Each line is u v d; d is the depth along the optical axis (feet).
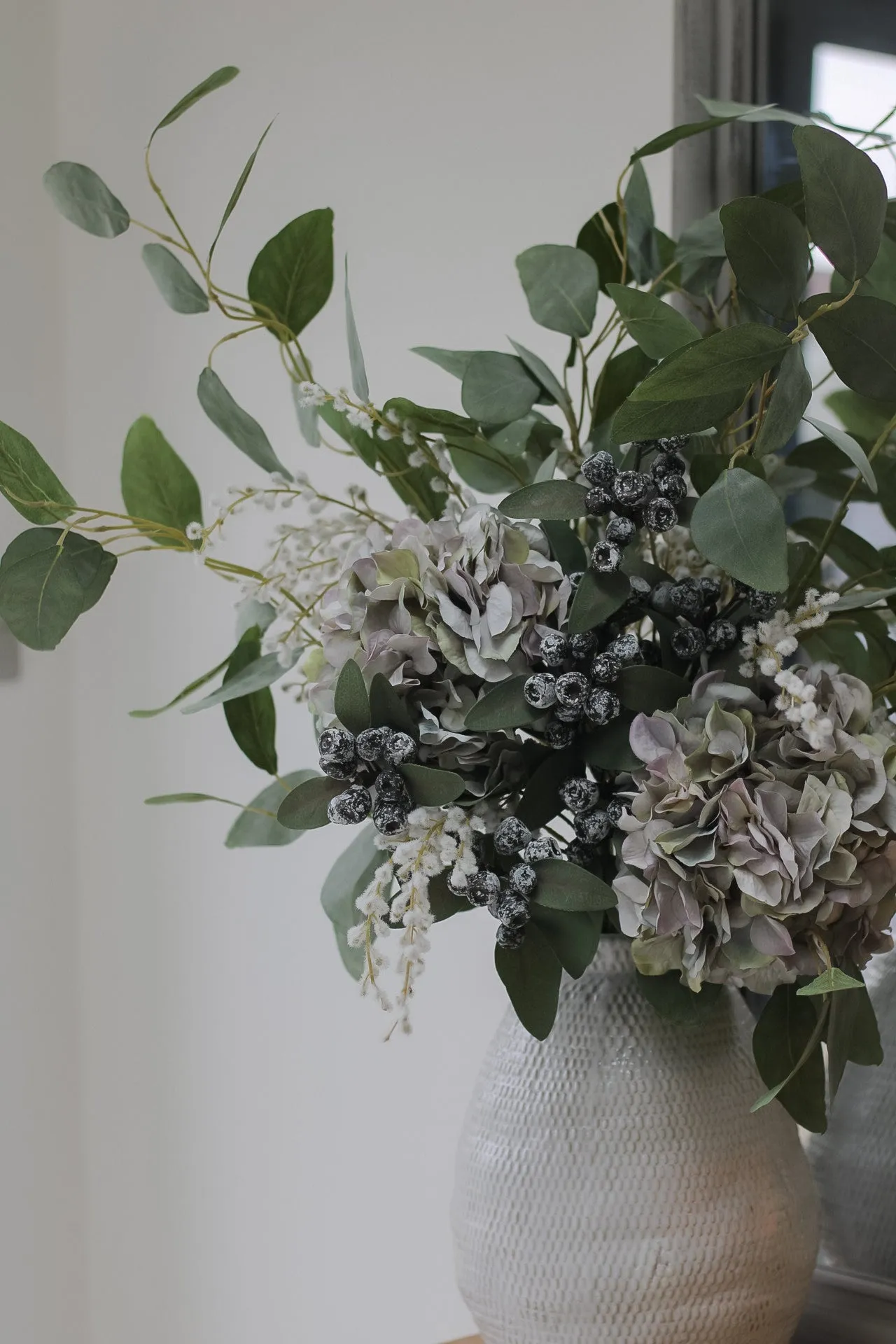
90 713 11.51
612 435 5.23
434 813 5.23
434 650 5.26
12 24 11.41
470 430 5.78
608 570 5.18
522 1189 5.52
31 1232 11.38
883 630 5.94
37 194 11.57
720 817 5.16
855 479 5.59
